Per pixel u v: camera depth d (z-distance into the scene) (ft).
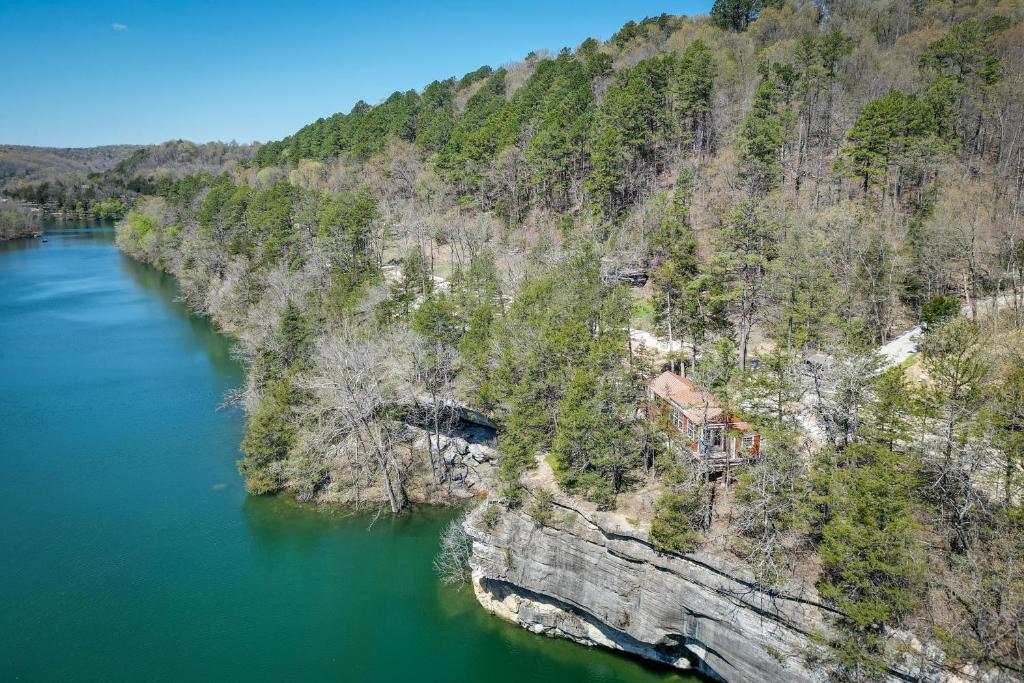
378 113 580.30
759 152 257.55
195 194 553.64
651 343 224.12
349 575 169.68
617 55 511.40
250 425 211.61
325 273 310.86
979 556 101.09
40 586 164.96
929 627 99.09
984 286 197.06
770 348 205.16
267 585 166.09
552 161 318.65
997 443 104.32
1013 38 296.10
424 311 208.54
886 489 99.91
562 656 144.66
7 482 211.00
